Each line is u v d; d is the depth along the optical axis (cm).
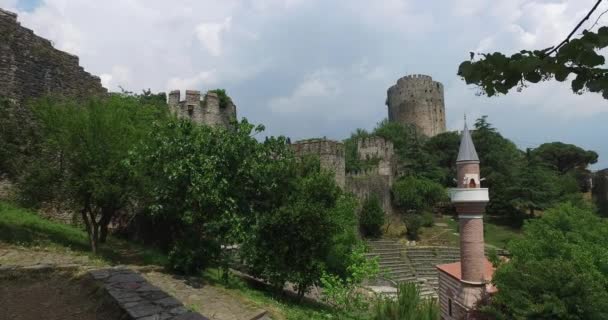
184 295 1030
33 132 1431
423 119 8031
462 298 2080
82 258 1241
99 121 1402
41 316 774
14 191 1627
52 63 1816
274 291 1515
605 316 1453
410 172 5962
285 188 1563
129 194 1449
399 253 3866
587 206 4803
